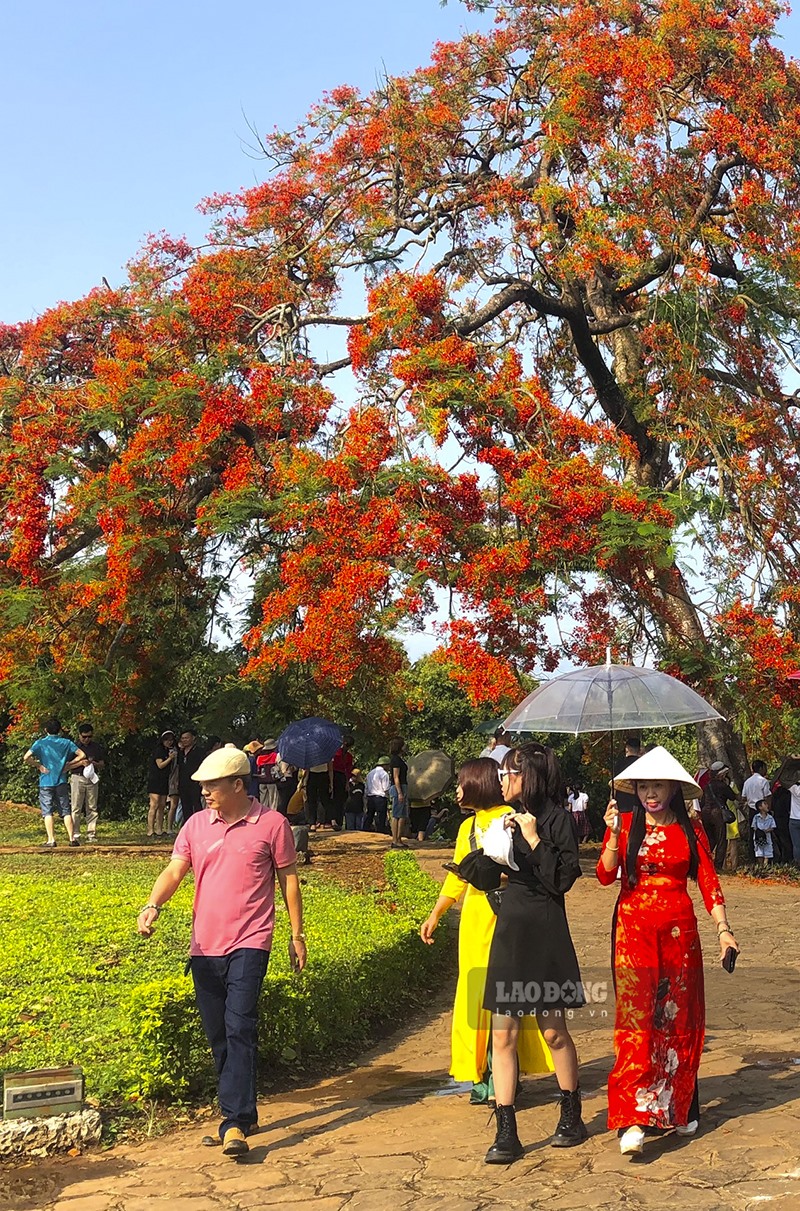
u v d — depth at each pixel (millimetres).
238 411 19312
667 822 5633
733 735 22906
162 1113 6344
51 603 20375
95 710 21141
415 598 17719
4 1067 6516
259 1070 7316
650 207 20844
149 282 24422
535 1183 4949
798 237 20781
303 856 17344
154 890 6082
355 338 19609
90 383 20812
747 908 15234
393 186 23859
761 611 20500
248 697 22688
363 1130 5973
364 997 8570
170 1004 6535
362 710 24078
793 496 21594
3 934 10203
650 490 18906
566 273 21141
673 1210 4488
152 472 19359
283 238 23844
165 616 21562
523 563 17891
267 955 5977
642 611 20797
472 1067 6320
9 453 20453
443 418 17953
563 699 6848
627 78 20859
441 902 6547
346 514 17875
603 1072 7000
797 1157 5008
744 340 21453
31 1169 5512
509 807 6461
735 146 21312
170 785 21438
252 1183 5168
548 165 22953
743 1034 7801
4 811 26500
